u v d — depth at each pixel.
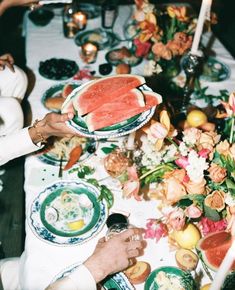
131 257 1.29
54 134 1.53
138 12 2.15
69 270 1.28
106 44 2.38
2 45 3.95
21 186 2.69
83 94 1.42
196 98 2.01
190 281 1.24
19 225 2.48
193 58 1.79
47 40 2.43
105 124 1.33
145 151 1.44
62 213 1.45
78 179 1.55
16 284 1.50
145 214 1.49
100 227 1.42
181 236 1.34
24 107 2.12
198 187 1.18
